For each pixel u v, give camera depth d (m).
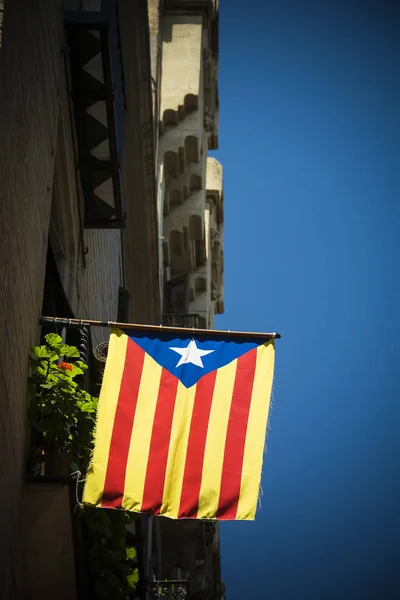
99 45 15.77
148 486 12.37
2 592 10.88
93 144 16.75
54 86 14.21
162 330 13.20
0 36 10.33
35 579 12.22
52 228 16.50
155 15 32.09
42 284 13.23
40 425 12.41
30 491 12.02
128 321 24.30
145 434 12.59
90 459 12.95
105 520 13.39
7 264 10.85
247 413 12.90
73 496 12.13
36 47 12.52
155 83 30.69
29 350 12.41
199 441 12.69
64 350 12.88
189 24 35.31
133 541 17.66
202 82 35.78
